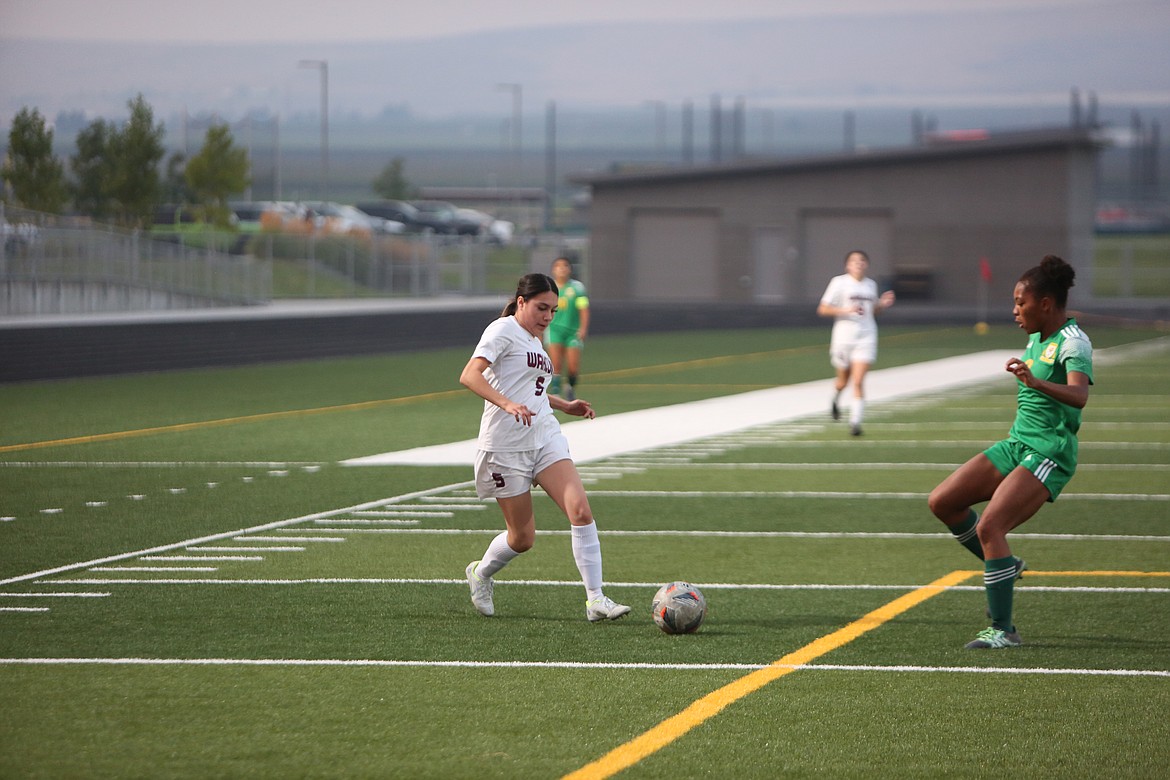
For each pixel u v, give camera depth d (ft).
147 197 633.20
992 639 92.89
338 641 94.53
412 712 78.33
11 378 315.78
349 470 177.99
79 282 543.80
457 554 125.80
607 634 96.73
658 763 70.08
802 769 69.26
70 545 128.98
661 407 258.78
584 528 99.19
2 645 93.04
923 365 354.74
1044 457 93.35
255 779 67.67
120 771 68.80
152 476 172.35
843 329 220.43
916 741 73.51
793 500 157.17
